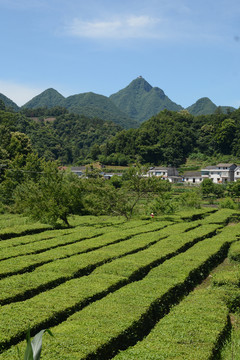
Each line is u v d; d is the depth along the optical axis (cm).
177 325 1198
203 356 985
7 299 1441
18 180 5631
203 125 13950
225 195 7494
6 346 1071
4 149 7306
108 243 2531
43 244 2469
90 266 1938
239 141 12369
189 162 12319
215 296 1533
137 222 3597
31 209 3359
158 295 1460
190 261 2066
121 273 1791
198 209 4906
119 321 1191
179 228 3195
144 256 2122
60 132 18638
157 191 4028
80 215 4534
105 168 11488
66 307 1318
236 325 1397
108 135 18538
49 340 1034
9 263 1942
